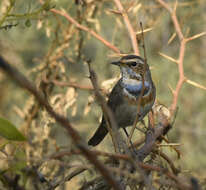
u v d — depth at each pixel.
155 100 10.73
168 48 14.48
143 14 11.87
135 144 7.95
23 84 3.10
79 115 13.73
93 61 13.26
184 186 4.40
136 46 9.09
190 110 14.23
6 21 5.79
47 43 14.26
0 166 7.79
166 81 14.14
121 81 10.66
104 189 5.68
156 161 6.66
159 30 14.06
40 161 4.73
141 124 10.48
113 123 4.37
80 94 13.78
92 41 13.62
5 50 13.50
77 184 8.93
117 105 10.72
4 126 4.49
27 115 10.12
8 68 2.89
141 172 4.45
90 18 10.48
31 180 4.93
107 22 13.38
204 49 15.22
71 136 3.45
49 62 10.59
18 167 4.51
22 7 8.40
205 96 14.47
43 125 9.10
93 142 10.19
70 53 10.93
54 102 10.19
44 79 10.16
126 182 5.29
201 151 13.46
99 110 12.69
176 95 7.96
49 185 5.75
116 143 5.20
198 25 15.04
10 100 13.67
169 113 7.61
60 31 11.40
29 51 14.17
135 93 10.40
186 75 14.82
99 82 12.66
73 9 12.49
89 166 4.70
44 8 5.44
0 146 5.11
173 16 9.23
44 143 9.38
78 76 13.21
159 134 7.25
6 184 4.52
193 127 13.98
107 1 11.34
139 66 10.36
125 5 11.05
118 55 9.34
